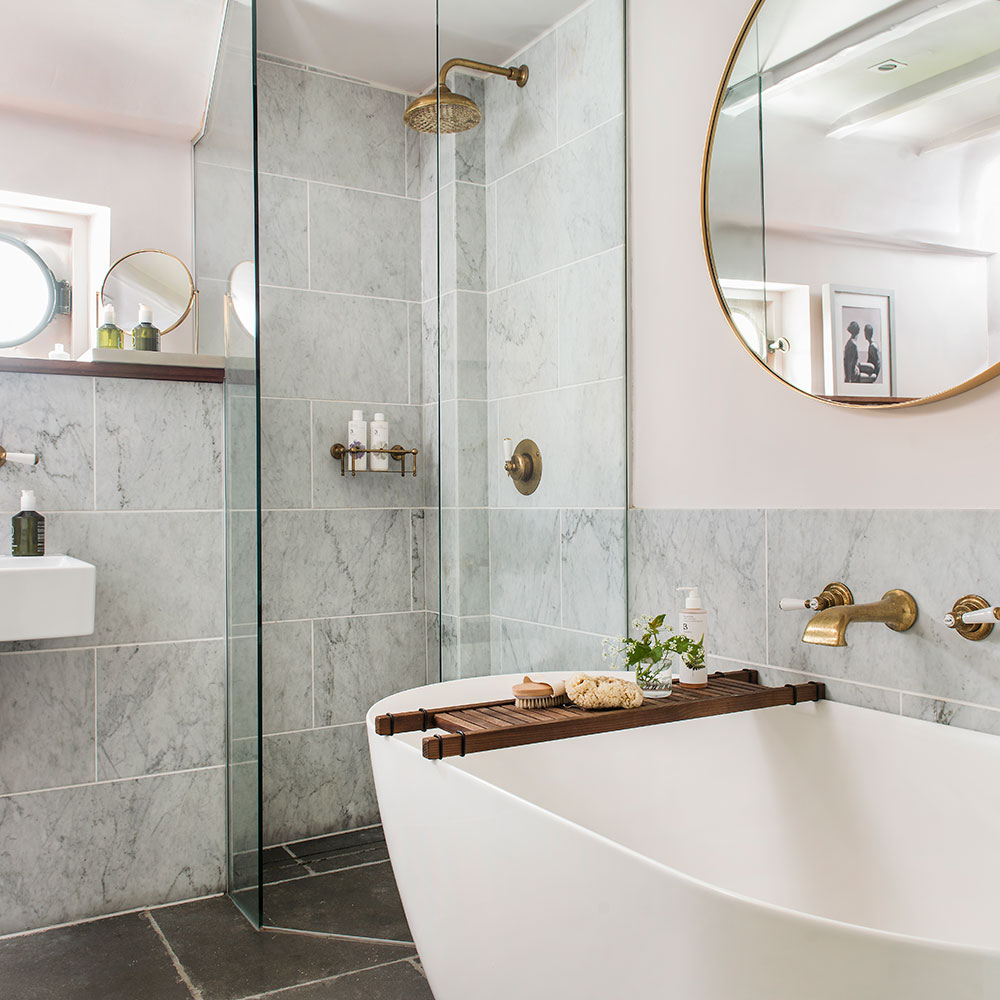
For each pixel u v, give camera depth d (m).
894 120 1.76
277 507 3.03
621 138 2.49
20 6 2.29
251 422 2.23
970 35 1.63
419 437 3.31
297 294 3.08
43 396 2.40
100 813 2.43
